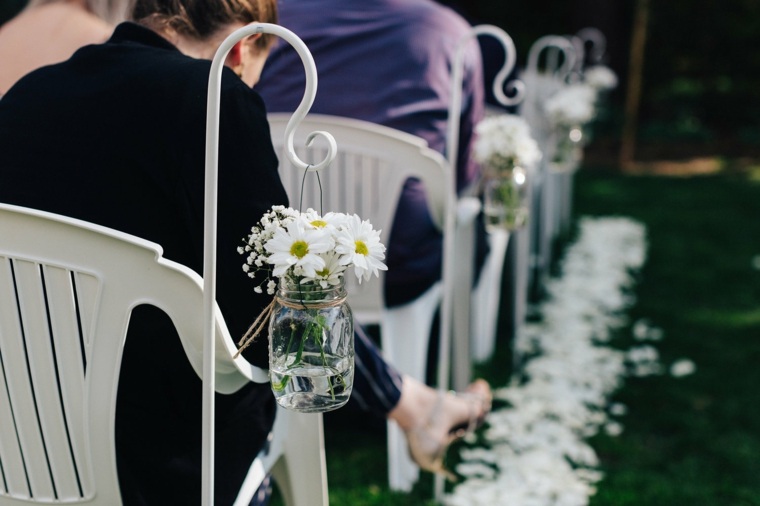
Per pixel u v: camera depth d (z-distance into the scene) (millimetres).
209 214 1110
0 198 1376
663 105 10281
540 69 10555
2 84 1966
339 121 2242
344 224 1134
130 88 1346
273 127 2266
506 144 2293
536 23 10602
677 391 3250
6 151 1387
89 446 1267
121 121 1336
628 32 10305
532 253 4125
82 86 1377
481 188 3041
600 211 6516
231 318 1359
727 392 3252
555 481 2494
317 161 2309
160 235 1347
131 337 1365
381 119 2520
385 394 2172
